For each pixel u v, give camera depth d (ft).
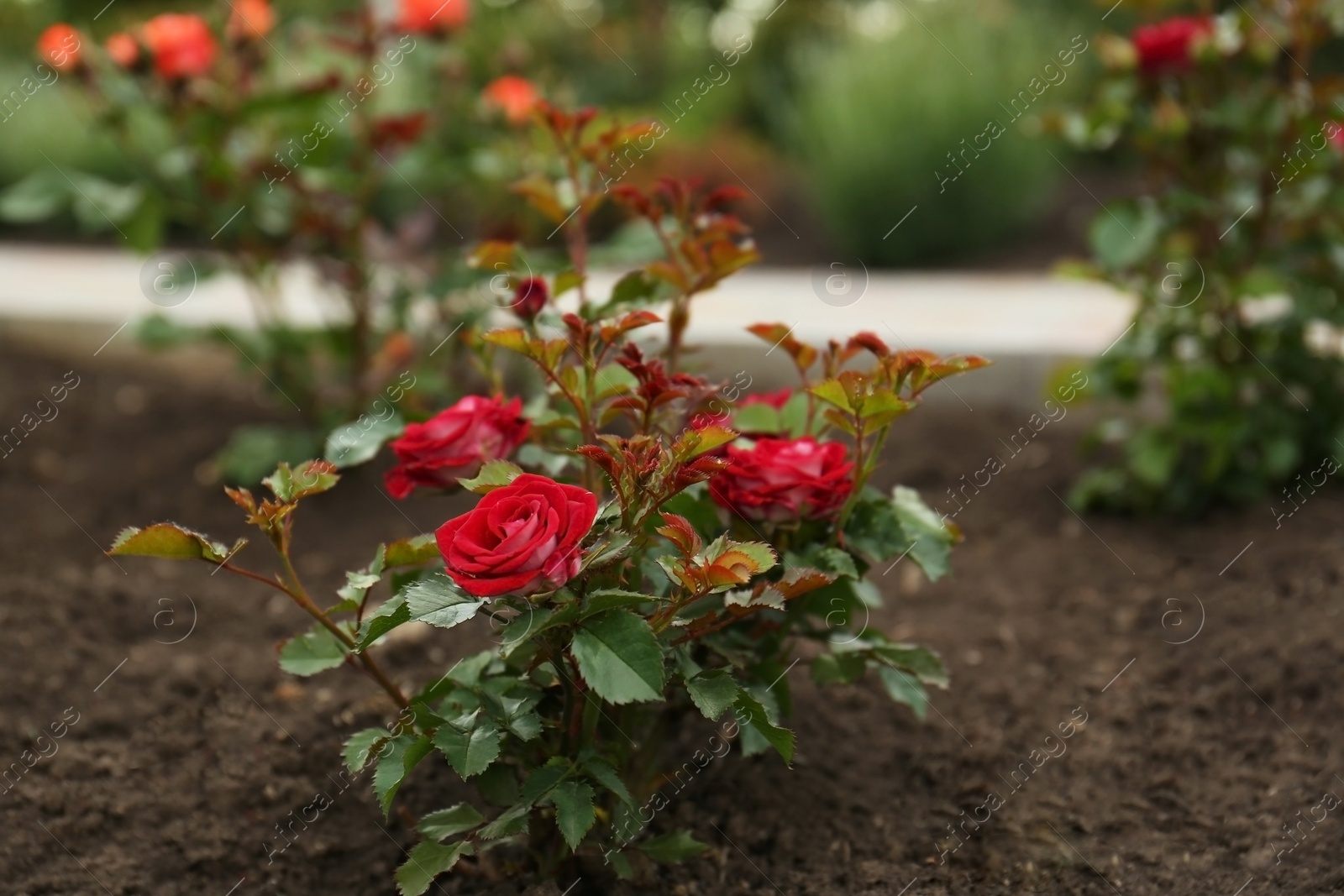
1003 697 6.93
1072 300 12.68
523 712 4.61
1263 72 8.39
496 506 4.00
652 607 4.71
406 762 4.43
